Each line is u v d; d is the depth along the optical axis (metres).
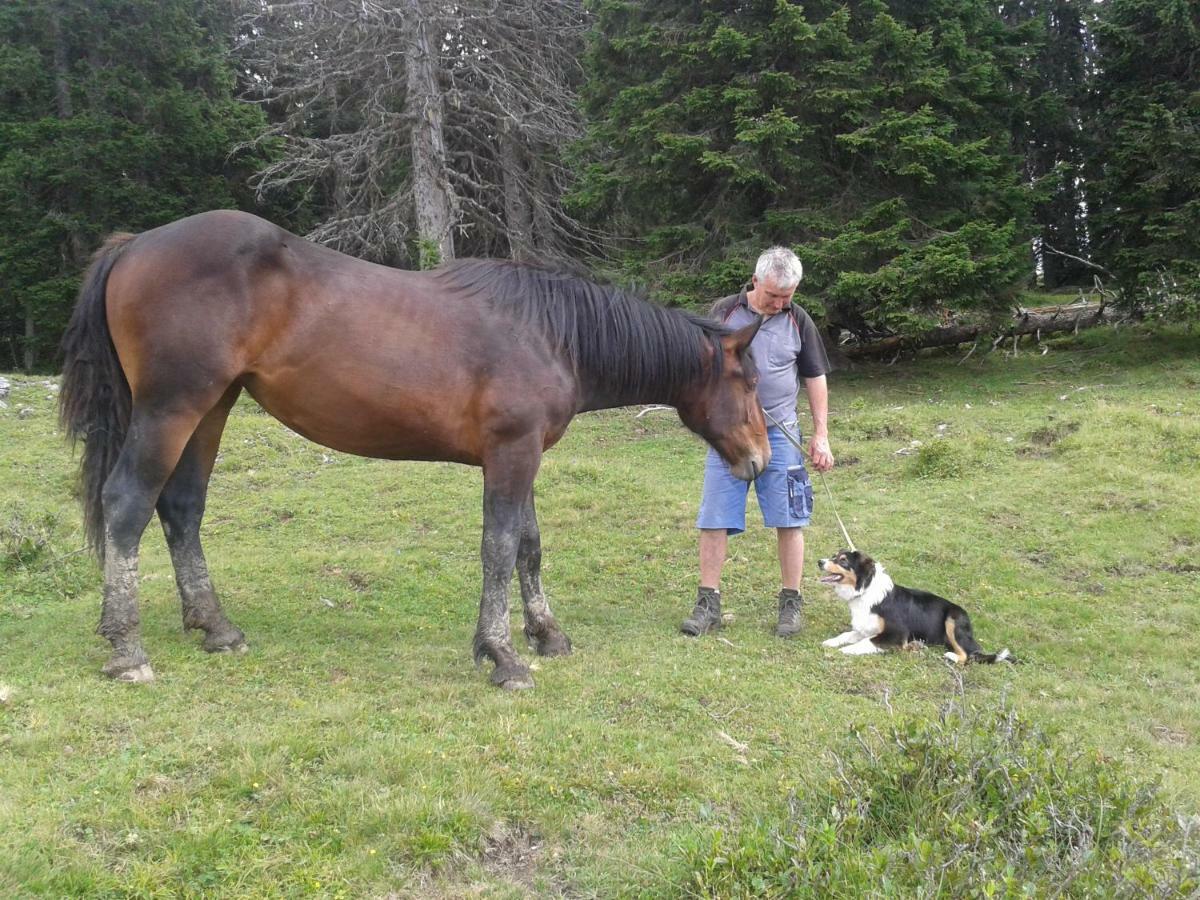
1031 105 14.86
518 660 4.07
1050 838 2.56
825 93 11.76
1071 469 7.78
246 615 4.90
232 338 3.71
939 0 13.41
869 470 8.61
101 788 2.89
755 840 2.54
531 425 4.02
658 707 3.86
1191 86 13.16
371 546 6.80
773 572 6.21
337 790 2.96
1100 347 13.43
